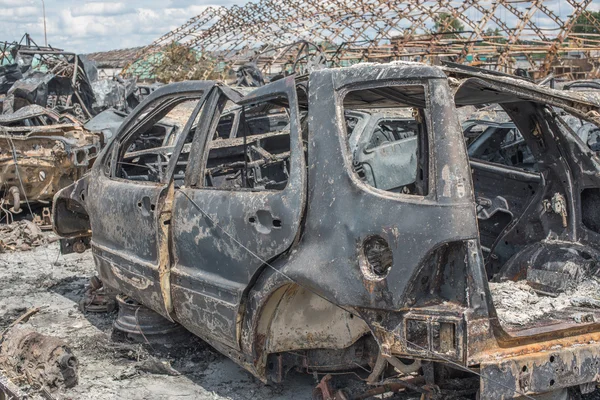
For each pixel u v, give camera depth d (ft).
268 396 14.56
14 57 63.72
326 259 11.70
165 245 15.02
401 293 10.84
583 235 16.24
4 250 29.53
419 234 10.70
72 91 58.95
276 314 13.12
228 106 30.22
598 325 11.82
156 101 17.28
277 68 107.96
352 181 11.59
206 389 14.99
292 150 12.55
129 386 15.16
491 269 18.07
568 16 93.25
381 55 91.71
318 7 102.73
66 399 14.39
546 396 11.68
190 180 14.78
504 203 19.51
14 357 15.44
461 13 95.96
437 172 10.80
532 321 12.13
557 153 16.40
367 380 13.08
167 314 15.21
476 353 10.62
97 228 18.16
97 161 18.86
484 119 25.40
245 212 13.04
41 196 34.88
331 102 12.14
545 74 93.25
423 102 13.62
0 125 36.94
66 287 23.82
